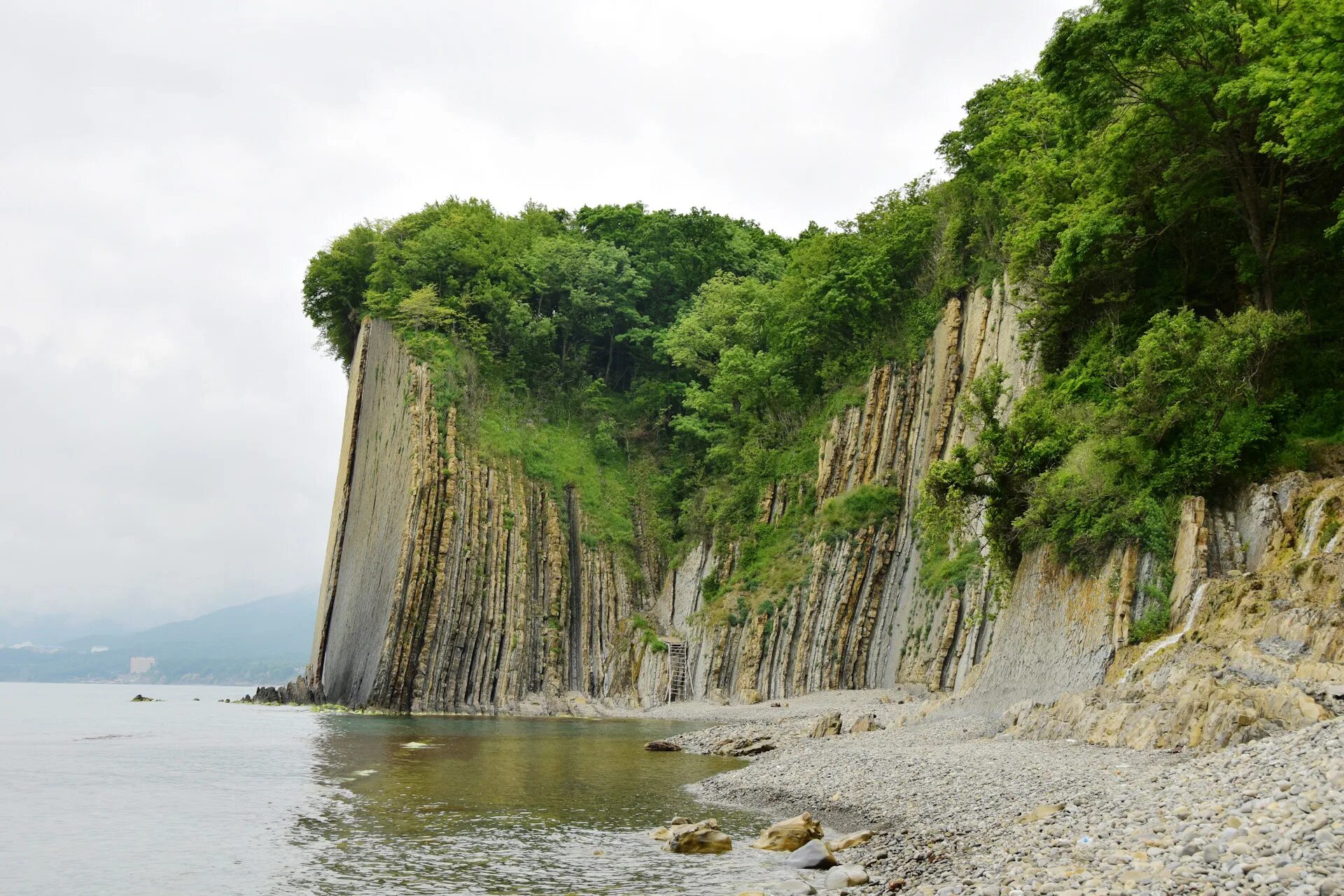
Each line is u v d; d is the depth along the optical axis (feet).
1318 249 116.67
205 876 62.85
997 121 211.61
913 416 244.63
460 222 347.15
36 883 61.05
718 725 198.70
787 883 58.08
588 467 327.06
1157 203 124.98
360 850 71.05
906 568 227.40
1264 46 105.29
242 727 195.42
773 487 281.95
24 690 636.07
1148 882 38.19
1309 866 34.86
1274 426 104.32
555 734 180.75
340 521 324.39
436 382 292.40
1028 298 159.84
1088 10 126.31
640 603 306.35
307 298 367.25
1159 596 102.12
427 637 261.03
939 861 56.49
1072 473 120.47
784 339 296.92
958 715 128.16
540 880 61.36
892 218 273.54
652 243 385.09
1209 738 72.13
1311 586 81.41
